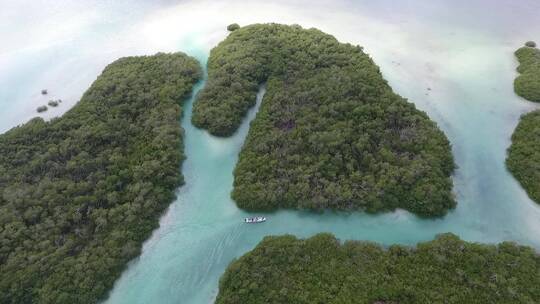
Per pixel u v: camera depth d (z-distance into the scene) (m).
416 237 81.12
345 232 82.38
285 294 69.69
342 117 98.19
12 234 78.38
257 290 70.88
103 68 124.19
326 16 140.50
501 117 104.12
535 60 115.75
